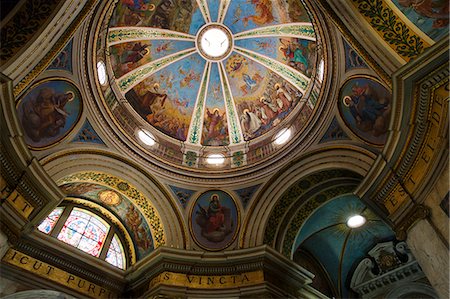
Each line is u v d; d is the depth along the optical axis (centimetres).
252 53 1745
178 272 1245
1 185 861
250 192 1437
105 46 1429
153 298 1164
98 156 1297
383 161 945
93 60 1250
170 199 1407
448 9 868
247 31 1716
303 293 1310
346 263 1606
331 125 1305
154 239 1361
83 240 1318
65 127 1196
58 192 988
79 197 1370
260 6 1616
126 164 1364
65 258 1177
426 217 820
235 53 1775
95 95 1272
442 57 806
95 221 1392
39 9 938
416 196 855
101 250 1342
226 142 1703
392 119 912
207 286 1223
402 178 913
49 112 1134
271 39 1670
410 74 850
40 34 917
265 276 1213
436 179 807
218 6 1703
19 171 906
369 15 980
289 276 1280
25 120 1058
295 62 1605
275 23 1617
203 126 1730
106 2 1211
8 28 907
